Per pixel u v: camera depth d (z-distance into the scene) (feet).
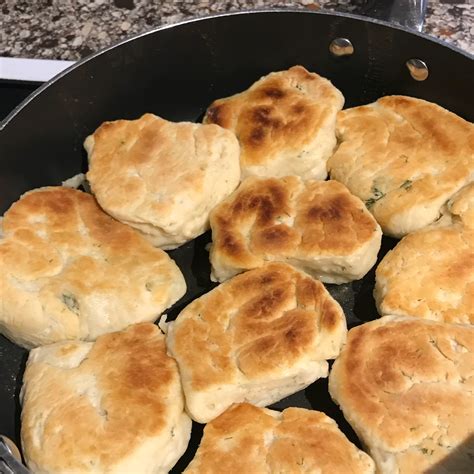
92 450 0.85
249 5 1.42
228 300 0.97
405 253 1.02
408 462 0.85
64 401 0.89
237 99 1.18
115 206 1.05
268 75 1.21
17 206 1.06
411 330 0.94
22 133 1.09
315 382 1.00
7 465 0.77
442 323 0.95
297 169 1.12
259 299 0.96
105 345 0.95
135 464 0.85
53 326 0.99
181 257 1.13
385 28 1.11
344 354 0.95
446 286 0.98
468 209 1.03
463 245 1.01
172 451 0.90
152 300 1.00
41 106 1.09
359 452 0.87
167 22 1.40
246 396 0.93
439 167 1.07
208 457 0.87
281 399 0.99
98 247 1.04
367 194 1.08
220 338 0.94
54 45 1.36
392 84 1.20
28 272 1.00
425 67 1.14
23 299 0.98
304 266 1.04
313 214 1.04
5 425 0.99
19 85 1.26
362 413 0.89
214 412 0.91
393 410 0.88
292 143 1.11
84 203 1.09
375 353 0.93
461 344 0.92
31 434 0.88
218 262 1.03
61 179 1.19
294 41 1.18
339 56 1.19
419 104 1.14
